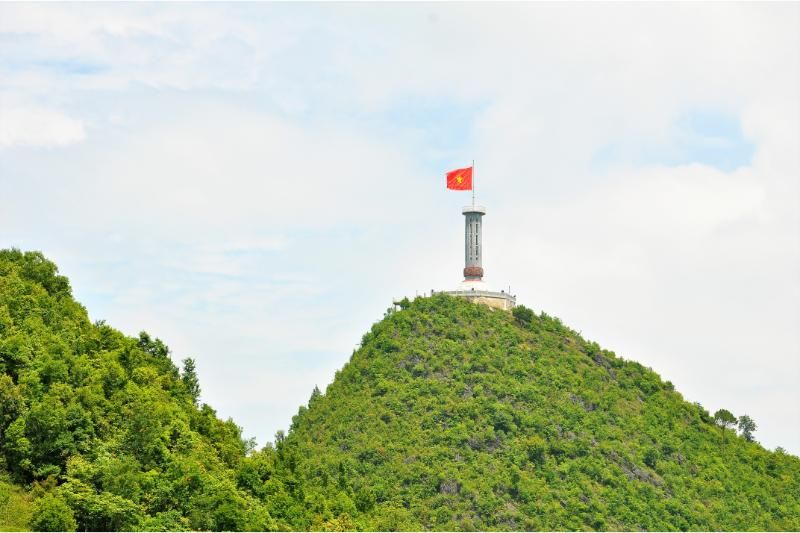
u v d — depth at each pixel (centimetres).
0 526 19900
